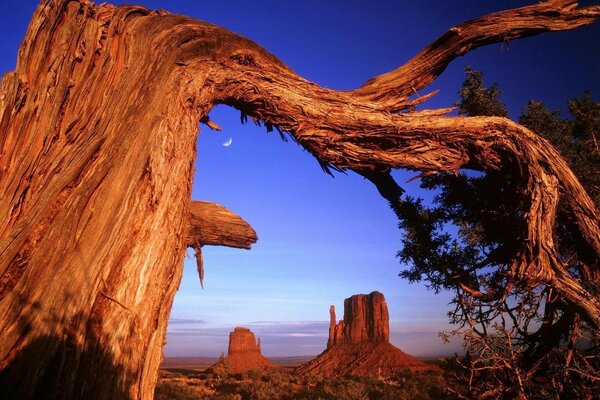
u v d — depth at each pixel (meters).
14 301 4.46
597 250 9.74
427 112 9.27
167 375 77.25
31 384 4.10
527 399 8.73
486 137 9.47
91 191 5.23
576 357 9.54
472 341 8.65
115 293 5.09
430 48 9.41
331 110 8.43
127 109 5.92
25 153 5.39
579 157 11.30
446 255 10.98
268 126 8.41
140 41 6.45
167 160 6.02
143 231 5.53
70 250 4.88
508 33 9.24
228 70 7.53
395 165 9.09
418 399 31.69
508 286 9.03
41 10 5.94
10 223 5.06
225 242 8.77
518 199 9.95
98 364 4.59
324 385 44.09
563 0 9.20
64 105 5.84
